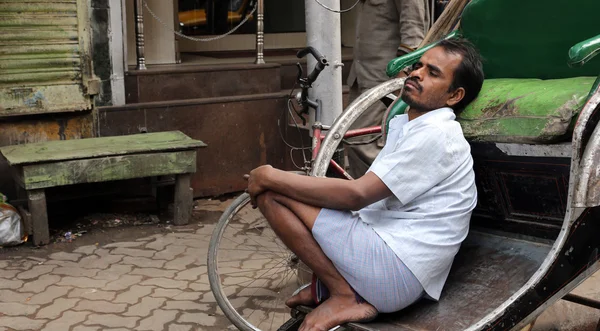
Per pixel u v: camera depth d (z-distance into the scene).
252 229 4.92
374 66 4.72
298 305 2.69
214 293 3.35
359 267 2.45
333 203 2.45
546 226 2.78
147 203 5.46
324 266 2.51
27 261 4.39
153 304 3.79
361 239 2.46
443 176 2.48
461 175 2.53
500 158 2.77
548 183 2.69
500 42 2.91
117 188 5.31
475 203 2.62
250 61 6.23
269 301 3.82
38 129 5.20
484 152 2.81
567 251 2.36
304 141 5.88
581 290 3.82
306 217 2.48
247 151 5.83
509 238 2.91
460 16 3.21
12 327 3.51
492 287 2.62
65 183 4.61
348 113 3.20
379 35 4.66
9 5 4.86
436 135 2.45
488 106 2.68
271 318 3.64
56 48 5.06
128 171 4.79
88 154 4.64
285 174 2.49
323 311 2.49
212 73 5.69
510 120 2.61
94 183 5.23
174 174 5.10
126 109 5.37
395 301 2.48
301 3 7.67
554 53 2.79
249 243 4.67
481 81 2.65
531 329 3.38
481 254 2.85
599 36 2.38
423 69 2.57
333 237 2.46
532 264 2.70
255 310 3.72
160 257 4.48
